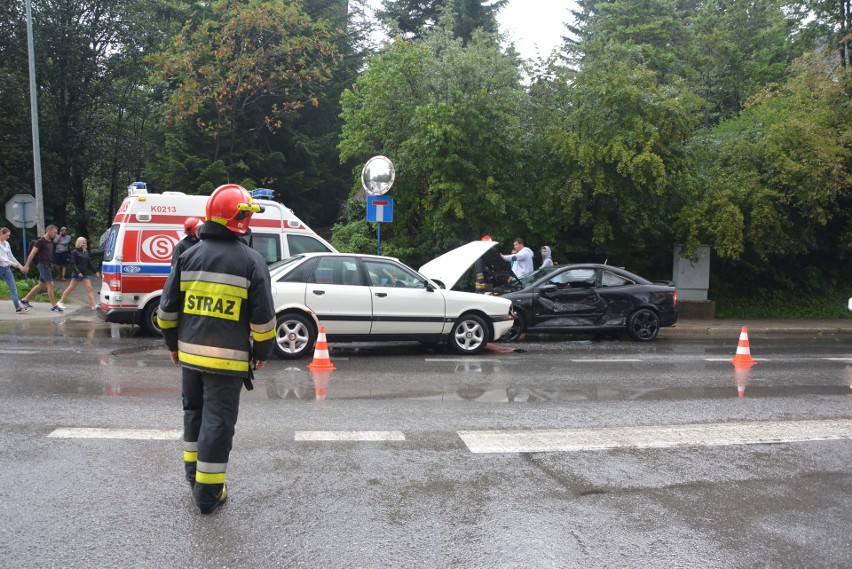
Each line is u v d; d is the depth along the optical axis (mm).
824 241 22469
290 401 7262
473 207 17812
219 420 4160
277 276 9984
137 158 30375
